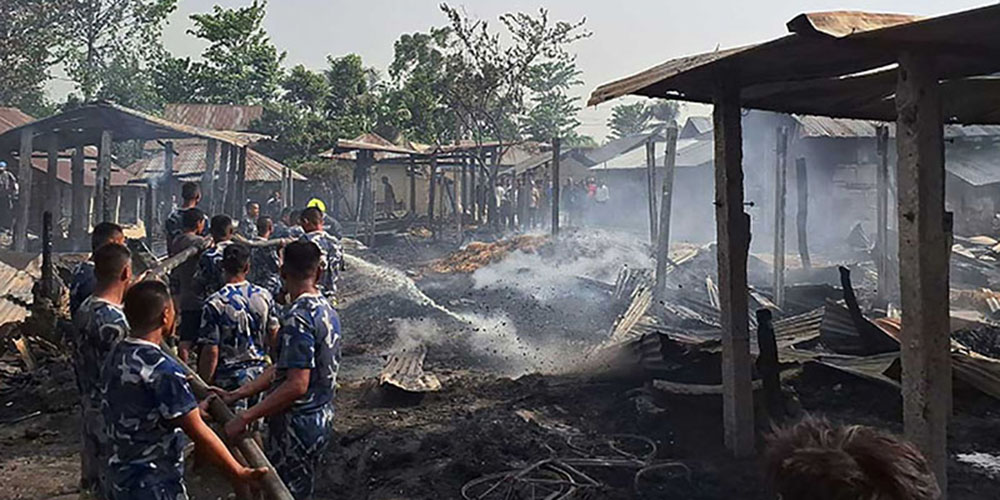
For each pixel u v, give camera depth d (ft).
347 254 83.87
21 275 43.75
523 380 33.24
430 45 190.90
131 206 134.72
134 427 13.62
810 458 5.40
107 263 16.70
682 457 24.12
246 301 21.39
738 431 23.85
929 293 17.07
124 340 14.01
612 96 22.75
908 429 17.48
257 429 21.29
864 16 16.65
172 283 33.01
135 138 73.31
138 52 193.16
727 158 23.56
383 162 126.31
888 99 27.40
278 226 45.70
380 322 49.52
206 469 22.79
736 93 23.38
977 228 99.76
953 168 100.32
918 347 17.13
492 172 124.16
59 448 26.30
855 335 33.78
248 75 223.51
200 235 34.12
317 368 16.66
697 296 51.44
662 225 48.42
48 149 68.74
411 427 27.61
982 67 19.92
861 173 106.01
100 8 181.27
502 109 147.23
